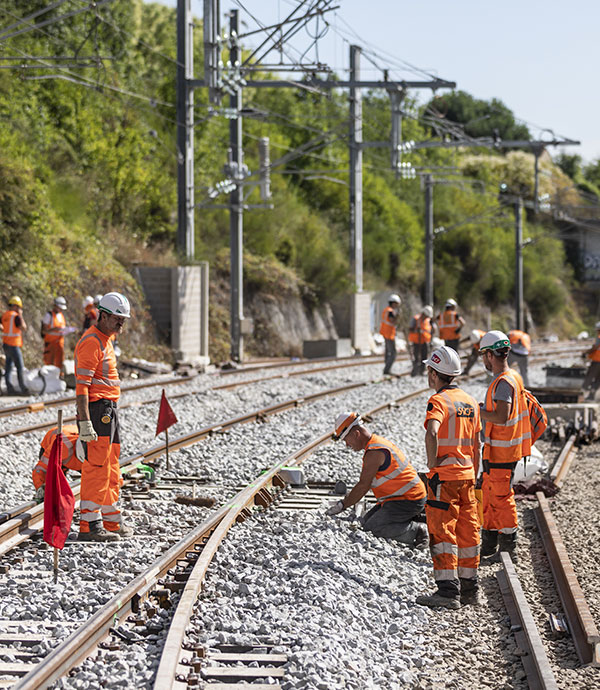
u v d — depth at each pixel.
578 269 184.50
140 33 88.38
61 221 63.66
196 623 13.77
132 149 74.25
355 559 18.03
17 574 16.33
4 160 56.19
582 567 18.59
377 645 13.87
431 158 162.25
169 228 77.56
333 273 93.12
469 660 13.64
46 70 69.06
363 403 43.53
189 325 65.25
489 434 19.27
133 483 24.61
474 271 141.75
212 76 49.75
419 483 19.67
